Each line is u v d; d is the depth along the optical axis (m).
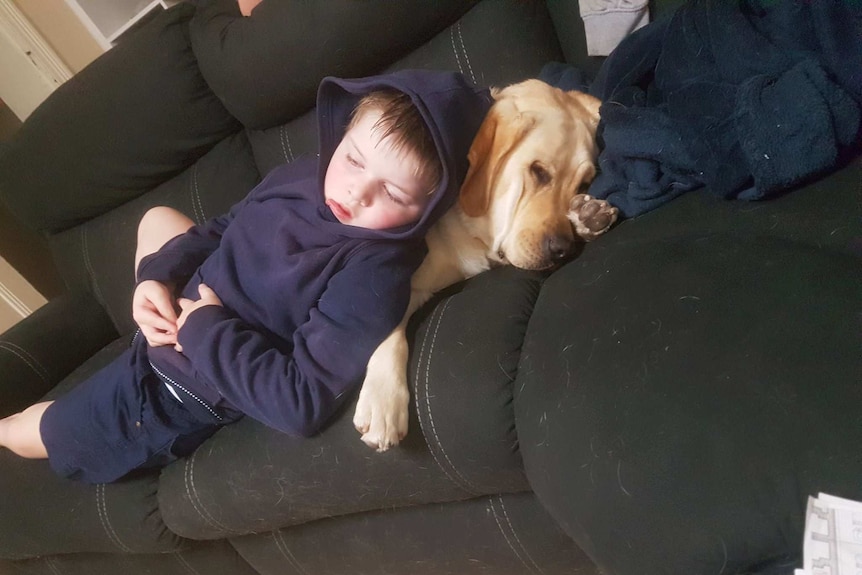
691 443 0.58
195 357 0.97
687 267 0.75
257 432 1.07
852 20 0.81
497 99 1.11
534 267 1.03
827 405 0.53
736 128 0.83
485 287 1.04
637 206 0.99
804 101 0.77
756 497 0.53
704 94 0.91
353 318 0.92
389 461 0.94
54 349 1.70
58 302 1.82
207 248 1.22
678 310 0.70
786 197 0.80
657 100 1.04
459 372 0.89
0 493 1.28
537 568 1.11
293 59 1.46
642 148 0.96
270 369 0.92
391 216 0.96
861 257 0.65
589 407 0.69
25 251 2.32
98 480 1.18
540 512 1.03
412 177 0.94
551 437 0.73
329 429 0.96
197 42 1.62
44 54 2.16
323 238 1.01
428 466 0.94
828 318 0.59
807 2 0.87
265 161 1.70
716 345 0.63
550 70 1.33
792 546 0.51
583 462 0.67
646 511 0.59
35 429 1.20
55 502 1.24
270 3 1.48
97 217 1.89
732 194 0.85
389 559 1.20
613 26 1.25
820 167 0.77
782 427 0.54
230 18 1.61
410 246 1.01
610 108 1.02
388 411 0.89
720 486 0.55
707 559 0.55
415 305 1.04
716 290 0.69
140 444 1.12
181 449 1.15
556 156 1.05
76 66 2.26
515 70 1.38
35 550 1.32
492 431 0.86
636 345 0.69
